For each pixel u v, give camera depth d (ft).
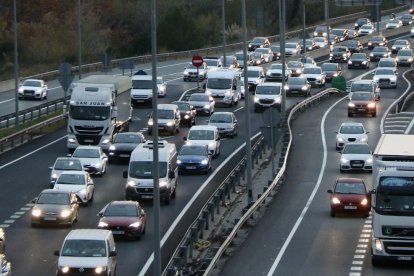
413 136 239.91
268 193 287.89
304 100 494.18
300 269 206.08
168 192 282.36
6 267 197.36
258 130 424.87
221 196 280.10
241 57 649.61
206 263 196.75
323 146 389.19
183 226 256.52
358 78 620.90
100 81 381.60
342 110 488.85
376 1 519.60
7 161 350.84
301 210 275.80
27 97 520.01
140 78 490.49
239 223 239.50
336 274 201.46
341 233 245.24
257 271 204.13
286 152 349.82
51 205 254.27
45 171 331.77
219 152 368.48
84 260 196.03
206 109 460.96
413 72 632.38
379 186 202.80
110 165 347.77
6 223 258.16
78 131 364.99
